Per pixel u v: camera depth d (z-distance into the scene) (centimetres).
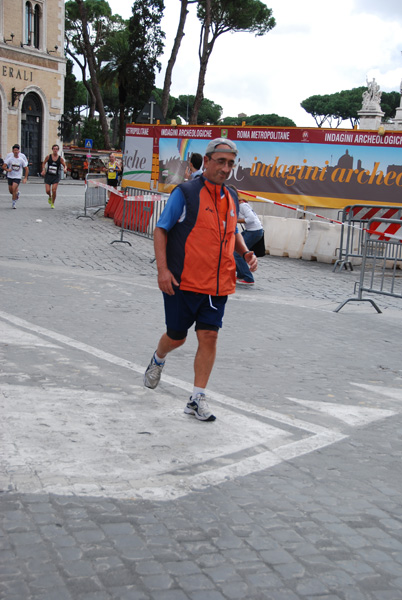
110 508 314
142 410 453
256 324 775
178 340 453
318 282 1137
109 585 254
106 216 1831
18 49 3866
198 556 278
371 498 345
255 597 253
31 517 300
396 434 445
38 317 721
